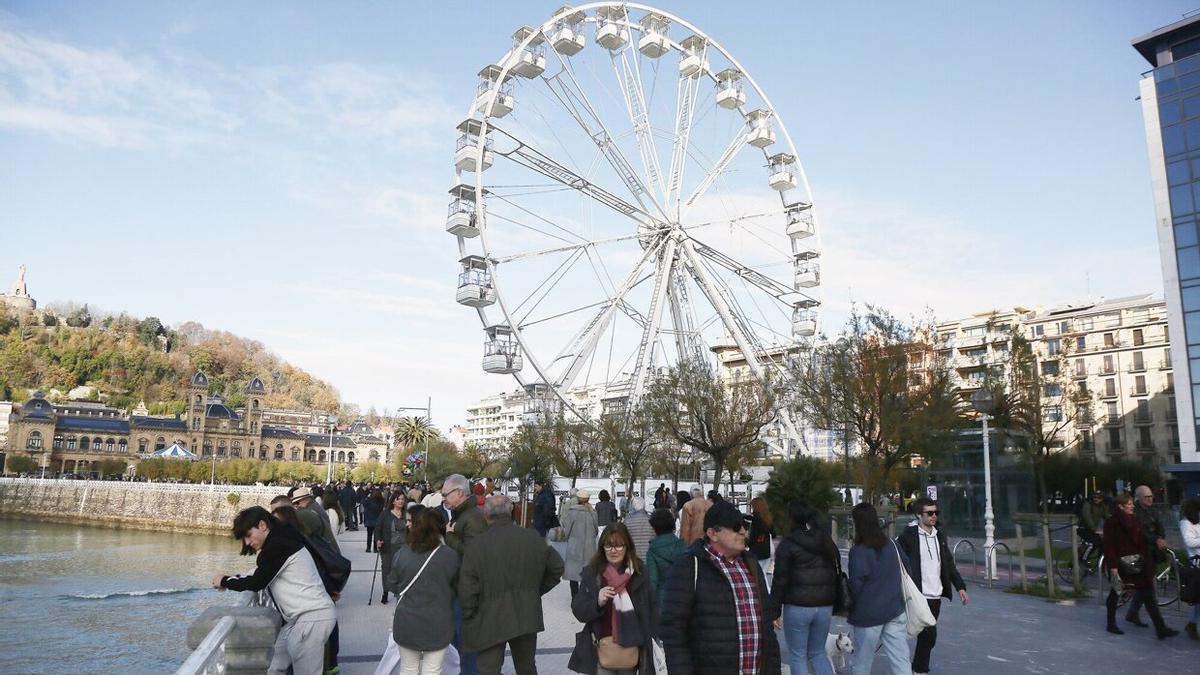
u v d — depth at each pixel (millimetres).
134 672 31766
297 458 191500
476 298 41500
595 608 7609
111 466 158125
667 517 10031
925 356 40500
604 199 46906
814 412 37156
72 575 60000
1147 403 89375
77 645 36156
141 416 179875
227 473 143750
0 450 166875
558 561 8773
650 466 56000
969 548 25141
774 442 47312
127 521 107312
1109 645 12773
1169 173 49406
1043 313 102875
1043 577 19516
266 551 8422
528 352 41750
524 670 8383
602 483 59531
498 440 104875
